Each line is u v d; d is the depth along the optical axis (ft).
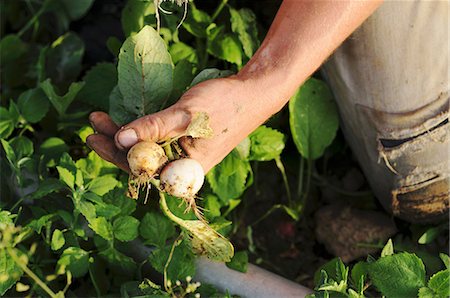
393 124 3.20
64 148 3.33
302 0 2.76
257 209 3.70
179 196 2.67
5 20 4.06
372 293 3.38
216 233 2.86
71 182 3.04
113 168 3.26
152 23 3.39
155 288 3.04
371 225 3.52
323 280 2.97
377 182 3.45
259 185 3.74
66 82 3.72
